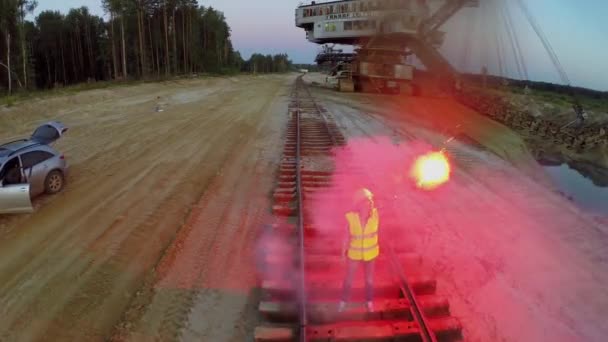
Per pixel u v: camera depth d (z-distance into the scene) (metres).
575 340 5.87
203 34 88.69
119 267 7.61
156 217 9.73
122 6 55.81
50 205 10.48
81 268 7.58
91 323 6.11
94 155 14.98
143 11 62.81
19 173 10.07
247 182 12.16
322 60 58.00
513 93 35.53
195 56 77.94
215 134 18.69
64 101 26.20
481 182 12.91
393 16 39.28
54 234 8.91
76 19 78.00
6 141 16.70
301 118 23.31
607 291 7.11
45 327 6.02
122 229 9.12
